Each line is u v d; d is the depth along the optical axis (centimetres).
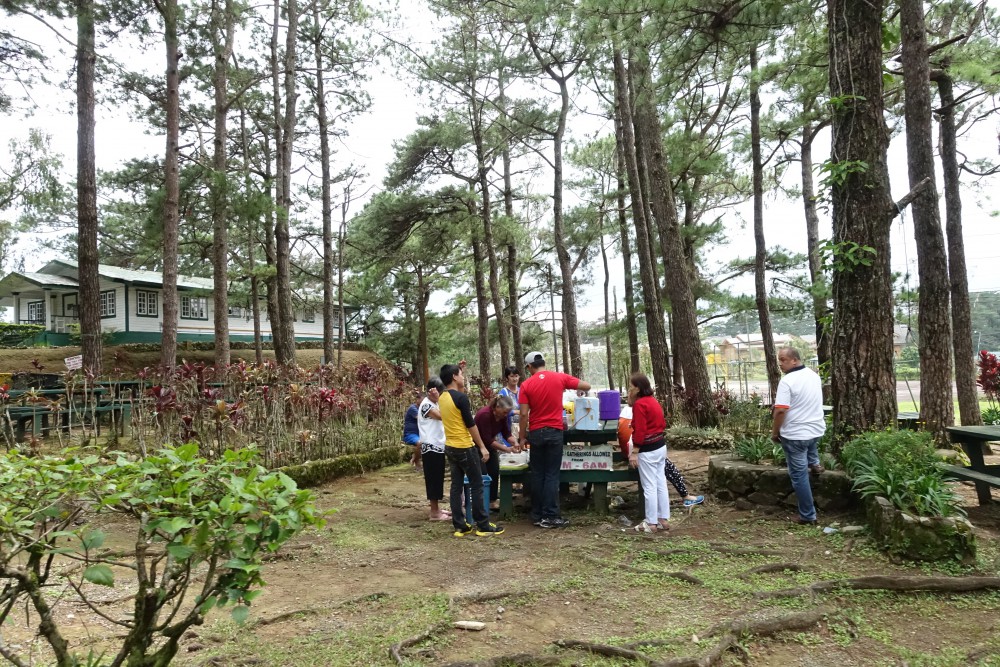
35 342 2423
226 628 366
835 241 614
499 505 668
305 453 859
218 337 1309
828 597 386
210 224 1430
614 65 1277
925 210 882
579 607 394
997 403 1149
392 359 3231
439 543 554
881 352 593
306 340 3272
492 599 405
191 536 205
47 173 1157
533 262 2825
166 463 209
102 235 2427
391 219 2091
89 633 354
